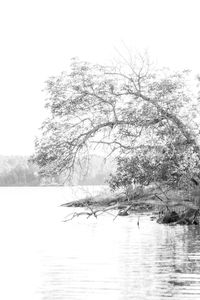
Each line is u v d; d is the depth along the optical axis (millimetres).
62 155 35094
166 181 35406
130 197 36438
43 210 67750
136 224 42156
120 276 20391
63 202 91000
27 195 131375
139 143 34875
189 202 35969
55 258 25109
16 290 18422
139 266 22547
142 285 18797
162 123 35000
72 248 28641
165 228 38062
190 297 17047
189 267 22188
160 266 22484
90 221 46938
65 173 35500
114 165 35531
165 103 35031
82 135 35094
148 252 26594
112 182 35156
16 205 83062
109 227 40562
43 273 21281
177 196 36688
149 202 35750
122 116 35062
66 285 19000
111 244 30000
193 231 35719
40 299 17141
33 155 35125
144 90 35406
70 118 35250
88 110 35438
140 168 34250
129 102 35531
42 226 43562
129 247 28578
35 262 24047
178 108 35219
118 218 48375
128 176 34750
